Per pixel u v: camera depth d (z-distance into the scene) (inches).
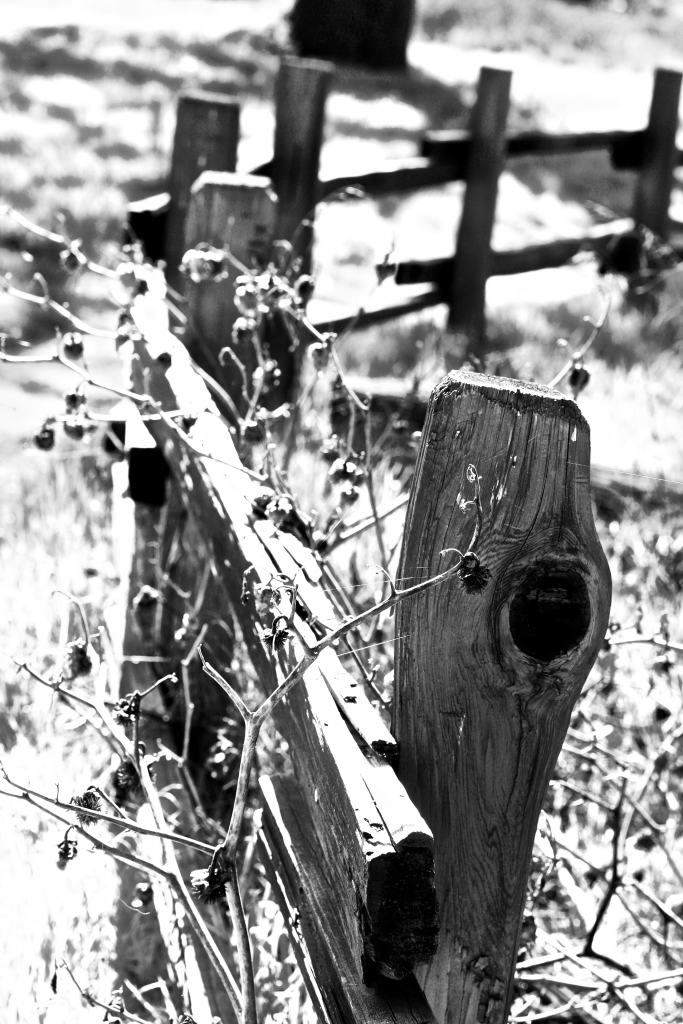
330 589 89.4
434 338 228.2
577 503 57.3
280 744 102.4
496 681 60.4
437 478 58.9
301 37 773.3
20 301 268.8
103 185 385.1
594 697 113.2
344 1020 56.6
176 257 169.2
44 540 145.8
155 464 106.6
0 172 382.3
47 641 121.3
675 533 144.8
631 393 194.2
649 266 298.0
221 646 112.9
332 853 60.8
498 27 948.6
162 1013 80.0
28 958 83.2
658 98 300.5
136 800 98.6
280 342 153.7
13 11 749.3
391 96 685.9
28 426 196.2
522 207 444.1
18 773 99.8
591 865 89.3
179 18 818.8
